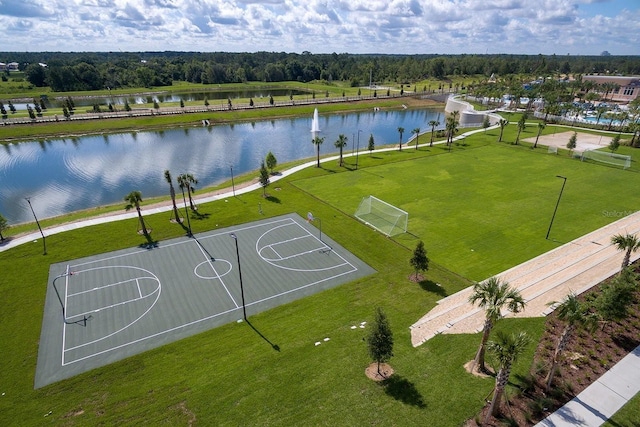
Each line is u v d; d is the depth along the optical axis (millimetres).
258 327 34844
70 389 28391
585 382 26312
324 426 24094
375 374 28219
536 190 69188
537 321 32656
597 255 44562
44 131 126875
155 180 84000
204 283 41844
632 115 129125
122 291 40438
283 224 56375
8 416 26219
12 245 49781
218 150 109875
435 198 65812
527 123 133750
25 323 35594
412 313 36281
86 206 70000
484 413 24297
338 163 88438
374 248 49469
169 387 28109
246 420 24875
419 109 197750
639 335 30750
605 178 75500
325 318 35844
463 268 44406
